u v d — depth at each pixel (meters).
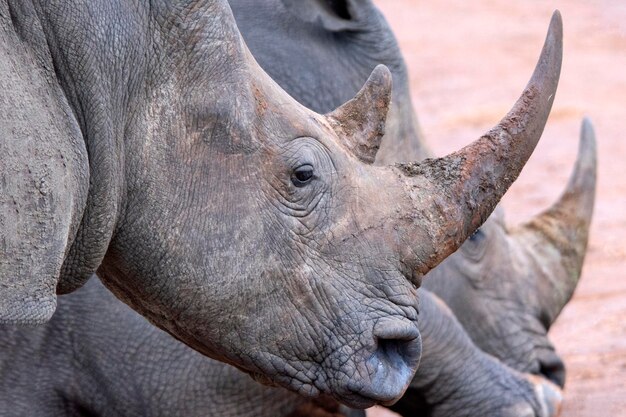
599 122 30.97
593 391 15.28
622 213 23.67
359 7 12.39
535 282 14.23
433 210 9.16
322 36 12.25
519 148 9.22
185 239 8.74
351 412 12.05
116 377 11.08
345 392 8.99
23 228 7.73
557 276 14.53
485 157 9.22
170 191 8.70
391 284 9.04
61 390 10.98
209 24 8.75
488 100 34.09
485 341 13.77
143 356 11.11
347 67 12.27
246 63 8.88
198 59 8.72
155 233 8.72
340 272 8.98
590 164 14.85
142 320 11.12
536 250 14.55
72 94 8.37
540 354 14.04
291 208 8.90
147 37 8.62
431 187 9.22
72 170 8.12
